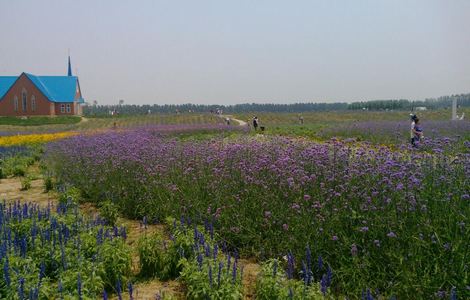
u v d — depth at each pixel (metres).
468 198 6.20
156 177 10.23
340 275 5.91
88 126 62.69
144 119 81.69
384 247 5.98
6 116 85.25
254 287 6.03
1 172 16.70
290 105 169.38
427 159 8.23
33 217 7.93
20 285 5.04
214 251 6.21
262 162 8.93
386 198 6.62
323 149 9.48
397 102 139.12
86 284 5.70
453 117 44.44
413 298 5.29
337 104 174.25
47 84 91.94
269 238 7.20
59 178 14.11
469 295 4.96
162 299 5.57
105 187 11.04
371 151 9.45
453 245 5.48
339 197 7.12
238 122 77.06
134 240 8.26
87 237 7.00
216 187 8.83
